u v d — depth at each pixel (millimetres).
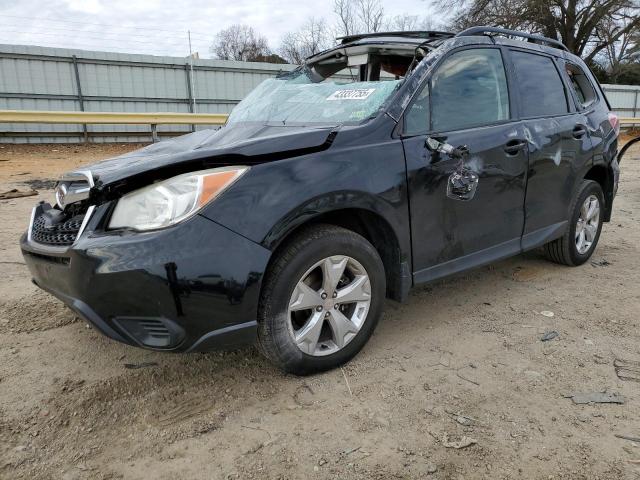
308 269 2496
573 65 4445
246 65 19219
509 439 2184
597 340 3088
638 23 29328
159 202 2260
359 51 3834
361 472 1998
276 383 2617
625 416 2340
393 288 2938
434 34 3627
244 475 1992
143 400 2477
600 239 5492
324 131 2658
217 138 3102
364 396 2498
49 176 9438
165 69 17766
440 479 1962
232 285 2262
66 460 2072
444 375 2688
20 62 15484
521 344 3039
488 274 4305
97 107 16828
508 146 3406
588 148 4188
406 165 2805
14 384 2600
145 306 2201
